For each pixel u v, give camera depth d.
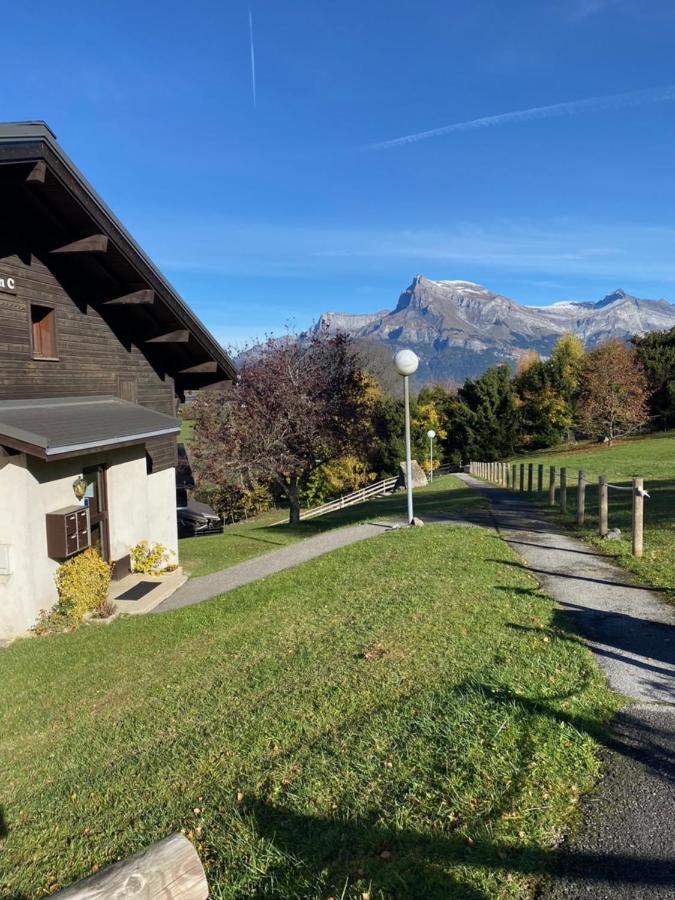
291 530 21.41
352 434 25.61
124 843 3.74
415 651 5.89
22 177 8.87
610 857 2.89
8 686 7.22
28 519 9.13
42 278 10.32
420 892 2.74
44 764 5.23
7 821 4.41
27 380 9.94
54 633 9.22
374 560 10.39
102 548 11.91
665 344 54.97
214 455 24.70
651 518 12.38
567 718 4.18
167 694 6.17
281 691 5.52
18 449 8.38
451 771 3.63
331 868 2.99
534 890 2.72
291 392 24.22
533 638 5.93
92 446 9.31
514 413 59.62
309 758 4.14
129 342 13.31
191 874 2.10
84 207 9.73
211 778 4.26
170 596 11.29
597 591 7.59
